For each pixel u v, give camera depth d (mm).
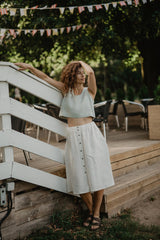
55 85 2666
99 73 22719
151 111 4930
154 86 9867
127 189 3090
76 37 8305
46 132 7016
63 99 2664
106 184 2561
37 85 2557
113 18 8672
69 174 2719
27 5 7707
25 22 7809
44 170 2869
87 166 2514
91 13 7566
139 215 2926
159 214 2939
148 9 8180
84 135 2529
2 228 2365
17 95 11211
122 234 2414
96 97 8492
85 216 2889
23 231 2527
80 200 3045
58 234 2469
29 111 2518
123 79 23625
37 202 2668
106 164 2592
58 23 7387
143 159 4020
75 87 2582
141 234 2465
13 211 2459
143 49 9859
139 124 7973
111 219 2777
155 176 3609
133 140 5023
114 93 23453
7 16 7863
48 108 4965
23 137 2463
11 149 2398
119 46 9477
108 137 5809
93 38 8516
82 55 10016
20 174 2434
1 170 2311
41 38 8266
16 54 8992
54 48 8938
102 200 2799
